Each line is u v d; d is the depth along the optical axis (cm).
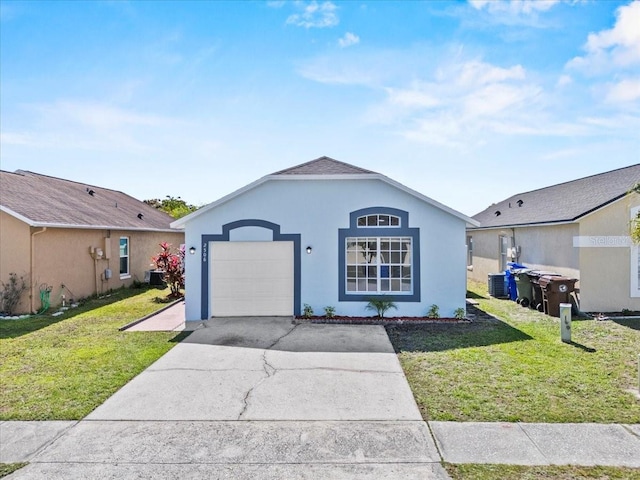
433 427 504
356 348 841
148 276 1964
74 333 984
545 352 802
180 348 845
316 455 443
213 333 967
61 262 1403
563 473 406
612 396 589
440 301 1115
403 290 1134
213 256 1145
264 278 1146
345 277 1134
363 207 1128
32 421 524
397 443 466
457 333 962
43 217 1312
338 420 524
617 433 486
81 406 566
